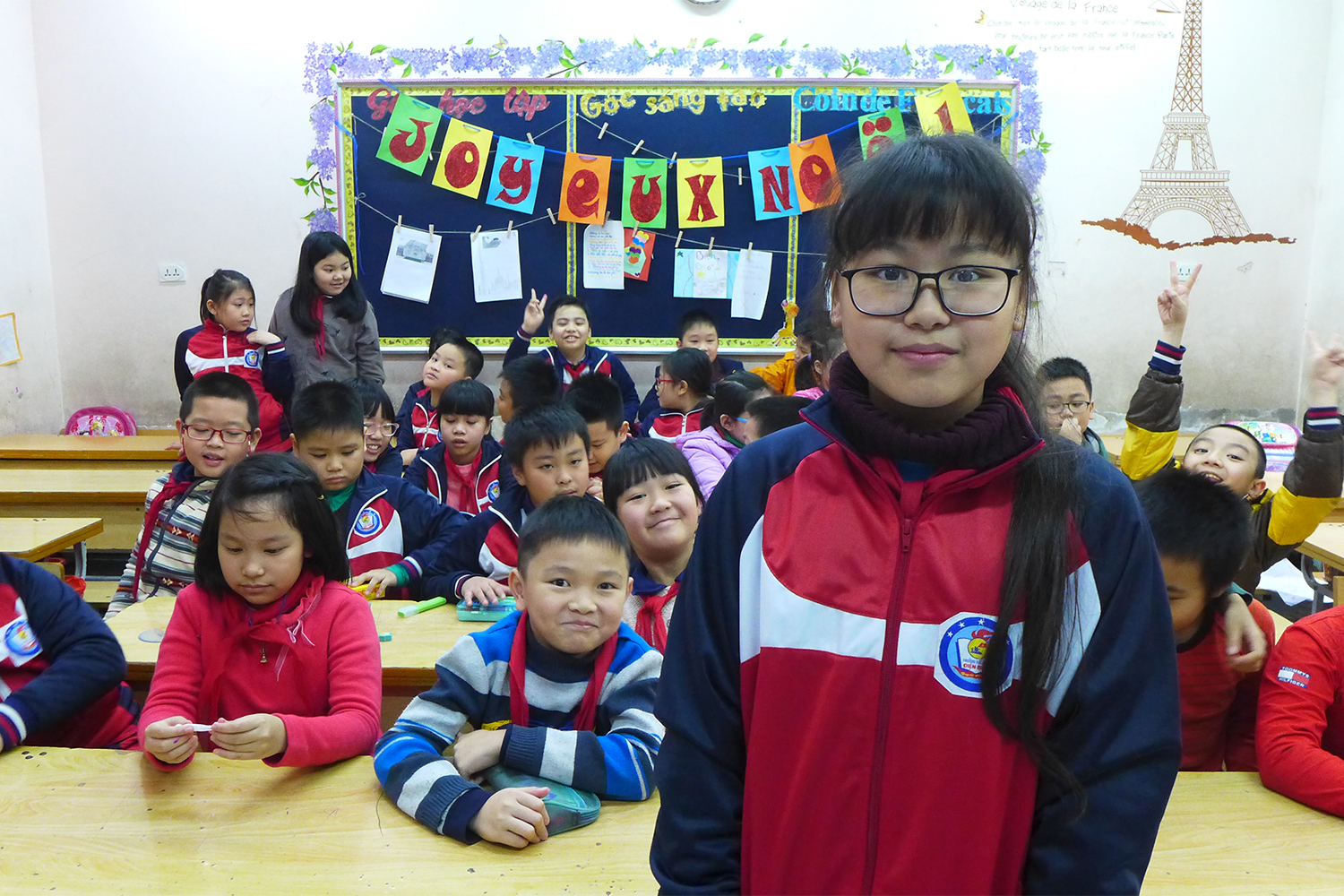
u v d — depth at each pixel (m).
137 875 0.93
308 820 1.03
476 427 2.78
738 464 0.72
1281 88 4.28
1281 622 1.80
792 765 0.65
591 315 4.48
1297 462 1.74
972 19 4.23
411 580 2.09
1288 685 1.17
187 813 1.04
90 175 4.34
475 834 1.00
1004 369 0.68
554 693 1.19
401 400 4.53
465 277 4.44
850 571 0.65
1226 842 1.01
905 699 0.63
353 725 1.19
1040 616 0.61
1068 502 0.63
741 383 2.80
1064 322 4.39
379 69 4.27
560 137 4.33
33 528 2.42
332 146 4.32
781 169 4.32
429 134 4.32
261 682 1.31
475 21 4.25
